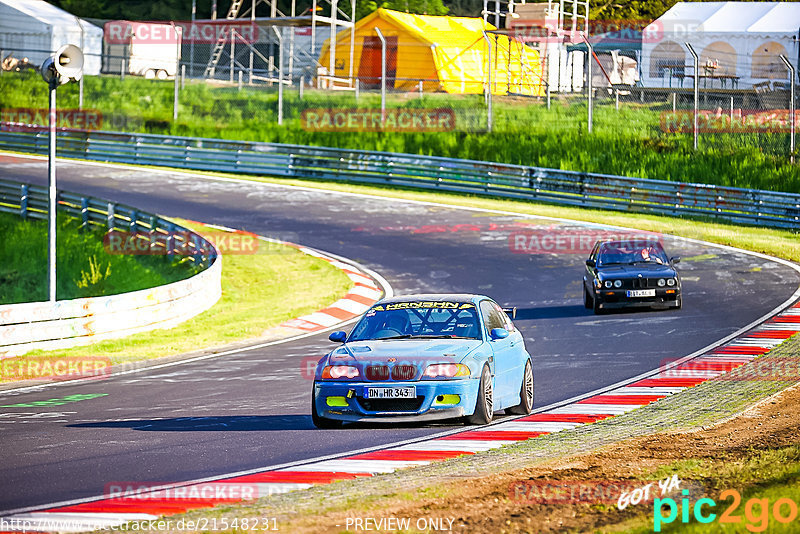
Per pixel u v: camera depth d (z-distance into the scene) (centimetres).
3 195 12719
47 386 5575
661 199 13138
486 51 19488
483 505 2791
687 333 6894
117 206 11362
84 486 3184
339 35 19962
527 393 4506
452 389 3891
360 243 11338
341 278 9825
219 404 4884
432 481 3125
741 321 7331
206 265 9744
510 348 4369
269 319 8194
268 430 4147
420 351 3984
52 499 3014
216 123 18100
